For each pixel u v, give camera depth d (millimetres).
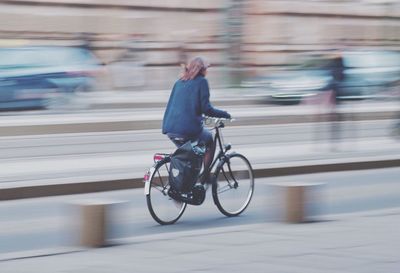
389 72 33438
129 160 17359
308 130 23656
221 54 37781
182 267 7938
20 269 7938
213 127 12266
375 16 48250
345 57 32531
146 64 38406
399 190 14984
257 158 17688
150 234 10531
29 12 37250
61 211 12211
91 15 39062
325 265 7984
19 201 13125
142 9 40469
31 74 26250
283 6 44562
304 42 45375
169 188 11406
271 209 12531
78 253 8766
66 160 17156
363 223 10695
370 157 18172
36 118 23953
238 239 9539
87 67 27531
